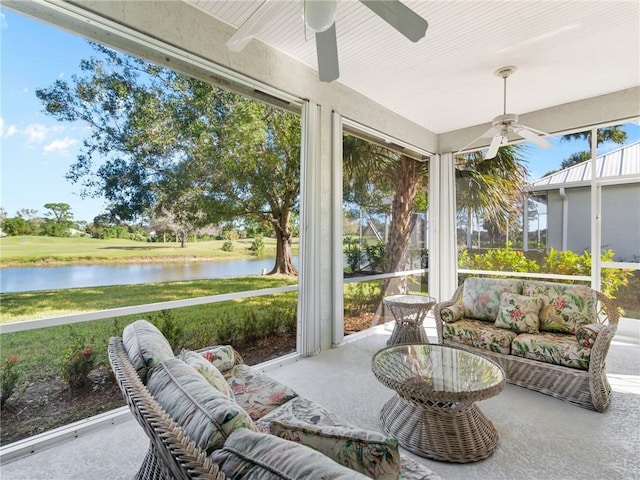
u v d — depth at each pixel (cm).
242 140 330
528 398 250
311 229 333
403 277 510
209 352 196
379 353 233
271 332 363
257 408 159
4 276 209
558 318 287
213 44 265
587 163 433
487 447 185
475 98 417
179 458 70
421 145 514
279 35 289
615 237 415
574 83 376
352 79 366
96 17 206
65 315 222
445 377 206
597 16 261
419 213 536
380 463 92
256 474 69
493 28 276
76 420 231
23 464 177
